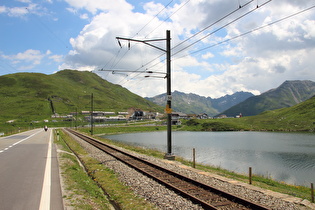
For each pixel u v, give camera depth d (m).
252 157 39.16
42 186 9.90
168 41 22.41
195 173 15.02
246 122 161.62
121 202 9.15
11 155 19.66
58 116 193.25
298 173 27.34
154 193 10.21
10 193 8.88
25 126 140.00
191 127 152.88
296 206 9.14
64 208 7.41
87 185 10.93
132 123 180.62
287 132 110.38
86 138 51.75
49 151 22.61
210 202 9.23
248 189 11.48
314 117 131.38
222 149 49.16
